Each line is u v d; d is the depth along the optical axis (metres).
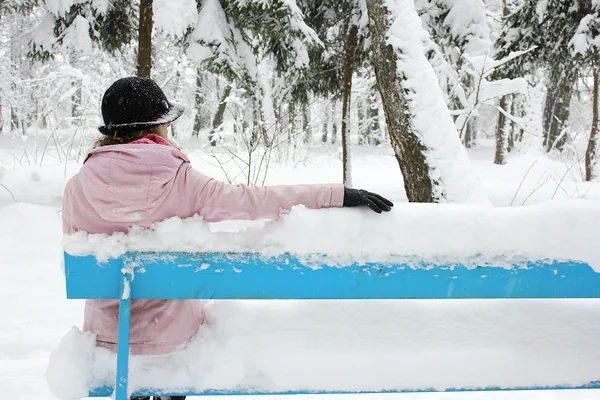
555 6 9.48
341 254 1.51
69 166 8.98
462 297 1.57
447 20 7.99
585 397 2.40
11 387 2.38
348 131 8.47
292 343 1.62
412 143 3.34
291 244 1.51
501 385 1.59
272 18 7.69
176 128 19.16
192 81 20.94
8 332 3.09
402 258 1.53
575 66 10.28
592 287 1.58
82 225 1.53
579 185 9.91
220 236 1.51
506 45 9.88
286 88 9.35
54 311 3.48
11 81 16.20
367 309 1.76
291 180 9.52
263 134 8.52
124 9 8.86
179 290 1.51
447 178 3.23
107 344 1.58
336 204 1.57
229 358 1.57
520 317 1.74
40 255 4.65
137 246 1.48
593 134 11.33
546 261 1.55
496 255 1.54
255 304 1.79
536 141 19.78
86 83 9.00
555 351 1.64
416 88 3.40
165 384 1.54
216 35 7.46
